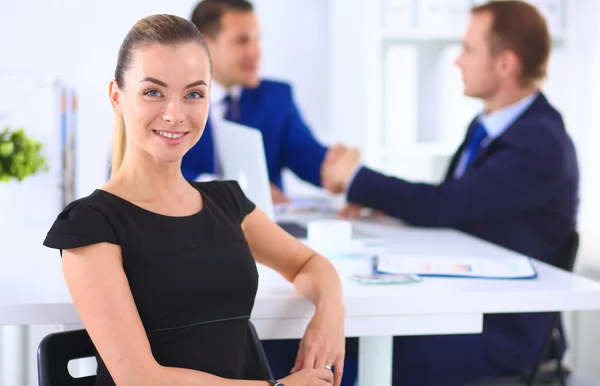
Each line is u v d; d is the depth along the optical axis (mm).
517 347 1970
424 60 3166
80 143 3176
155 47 1146
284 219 2414
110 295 1088
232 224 1273
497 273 1601
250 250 1362
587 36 3000
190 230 1194
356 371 2037
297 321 1414
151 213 1173
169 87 1150
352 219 2463
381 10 2994
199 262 1175
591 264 2840
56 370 1198
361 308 1414
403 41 3156
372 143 3053
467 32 2385
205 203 1261
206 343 1184
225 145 2131
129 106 1169
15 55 3111
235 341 1225
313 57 3484
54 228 1113
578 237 2062
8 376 2455
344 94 3230
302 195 3480
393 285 1506
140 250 1137
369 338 1515
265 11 3414
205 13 3215
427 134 3178
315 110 3514
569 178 2223
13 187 2453
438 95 3158
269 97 3273
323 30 3475
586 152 3029
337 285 1391
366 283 1510
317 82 3506
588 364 2914
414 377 1956
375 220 2455
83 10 3135
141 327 1104
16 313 1303
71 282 1104
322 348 1292
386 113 3125
